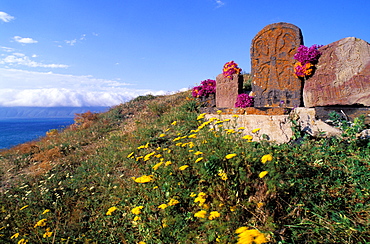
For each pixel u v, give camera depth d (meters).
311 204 2.75
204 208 2.69
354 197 2.91
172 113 10.03
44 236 3.20
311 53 7.34
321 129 5.22
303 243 2.26
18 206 4.91
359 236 2.23
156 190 3.40
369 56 6.49
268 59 8.62
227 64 10.26
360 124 4.90
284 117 5.83
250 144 3.51
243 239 1.54
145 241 2.88
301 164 3.61
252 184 2.75
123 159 6.47
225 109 7.41
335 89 6.95
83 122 13.98
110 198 4.44
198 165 3.14
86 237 3.39
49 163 7.68
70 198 4.86
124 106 15.79
